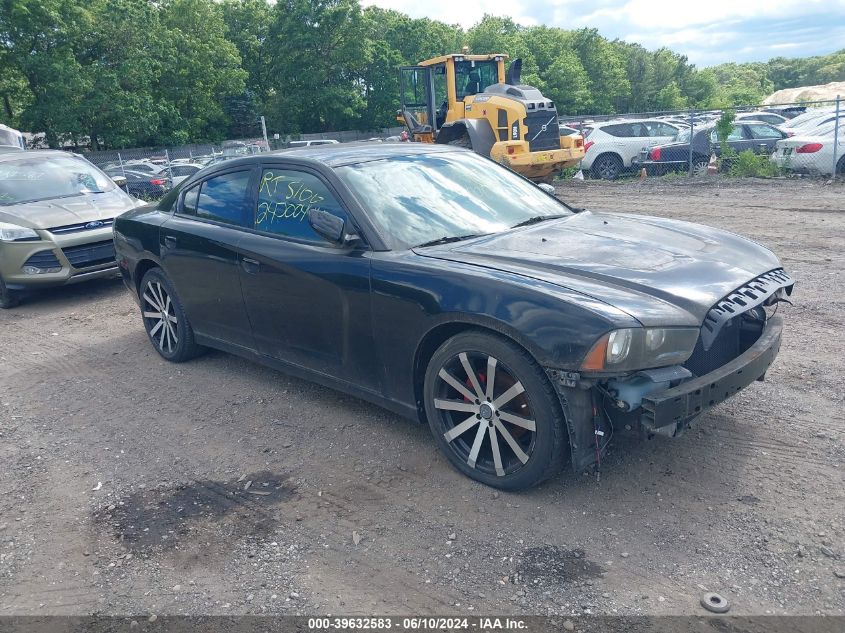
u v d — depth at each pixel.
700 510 3.16
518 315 3.05
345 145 4.86
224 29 52.19
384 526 3.22
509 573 2.83
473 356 3.32
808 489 3.27
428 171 4.39
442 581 2.82
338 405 4.57
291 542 3.14
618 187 16.02
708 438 3.79
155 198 23.08
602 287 3.15
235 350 4.89
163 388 5.09
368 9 66.69
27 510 3.57
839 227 9.33
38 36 39.03
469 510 3.29
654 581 2.73
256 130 58.38
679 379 2.96
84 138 44.06
